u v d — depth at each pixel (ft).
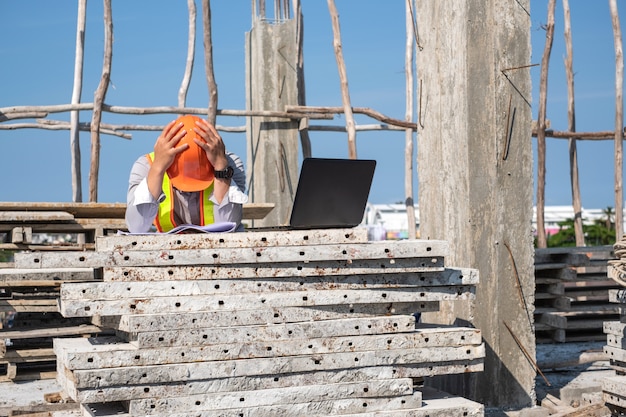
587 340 53.57
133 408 27.30
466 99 37.86
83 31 55.83
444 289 30.53
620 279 33.63
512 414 36.91
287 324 28.71
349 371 29.30
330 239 29.01
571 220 167.63
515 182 38.58
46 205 42.83
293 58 63.87
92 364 26.99
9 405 37.22
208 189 31.55
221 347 27.99
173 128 30.37
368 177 29.73
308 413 28.76
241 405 28.17
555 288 52.49
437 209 40.09
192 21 58.80
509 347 38.40
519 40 38.52
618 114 61.72
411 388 29.78
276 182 63.46
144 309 27.63
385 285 29.76
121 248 27.58
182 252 27.91
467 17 37.88
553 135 64.85
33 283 42.45
